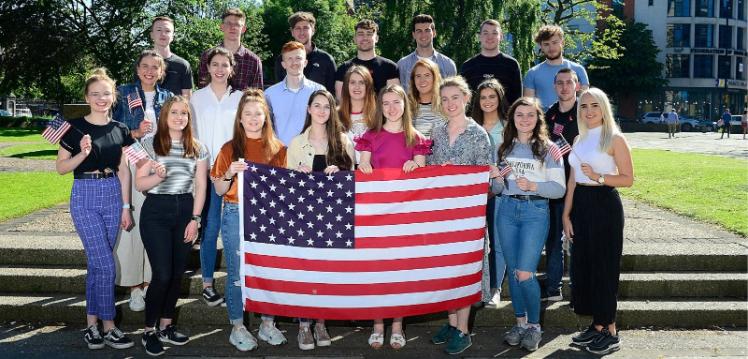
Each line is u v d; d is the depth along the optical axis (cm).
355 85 598
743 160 1942
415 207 552
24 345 564
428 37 763
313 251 548
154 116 643
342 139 573
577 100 610
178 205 548
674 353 559
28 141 2700
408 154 562
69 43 3891
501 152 561
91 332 560
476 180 557
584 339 570
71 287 663
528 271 550
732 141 3394
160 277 543
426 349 571
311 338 570
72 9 3991
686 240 788
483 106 604
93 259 554
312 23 762
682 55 6838
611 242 549
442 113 609
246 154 559
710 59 6850
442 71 775
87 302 562
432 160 577
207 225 620
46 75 4034
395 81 750
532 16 2602
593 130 553
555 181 539
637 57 6191
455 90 558
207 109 646
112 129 564
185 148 552
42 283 664
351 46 5253
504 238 562
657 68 6225
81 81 4434
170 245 551
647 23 6838
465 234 559
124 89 640
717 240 786
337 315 552
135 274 612
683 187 1293
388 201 550
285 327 627
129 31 3953
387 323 636
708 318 627
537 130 550
